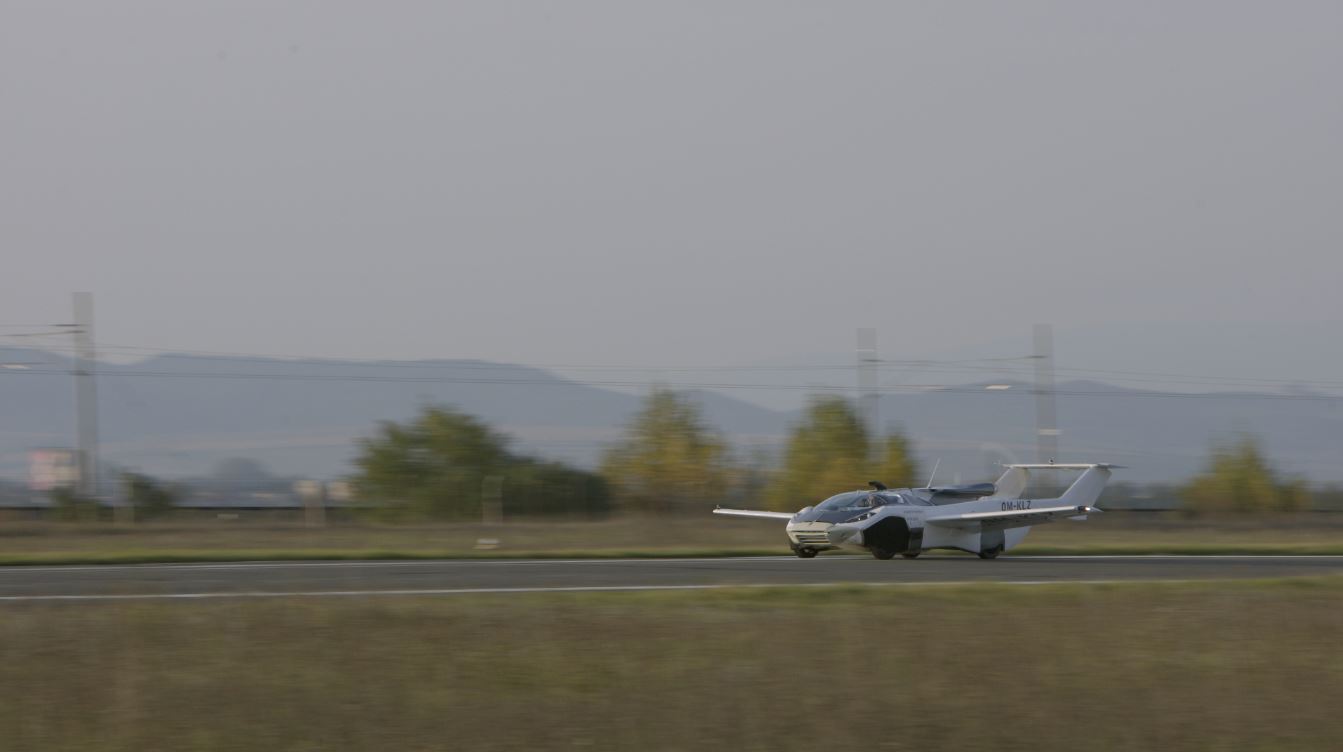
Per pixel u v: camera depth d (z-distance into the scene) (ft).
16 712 119.55
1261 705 129.08
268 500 634.43
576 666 143.95
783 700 126.21
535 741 110.83
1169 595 221.66
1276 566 316.81
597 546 405.59
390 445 636.48
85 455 572.51
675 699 126.31
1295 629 179.01
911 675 139.85
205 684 131.95
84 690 128.67
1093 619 187.11
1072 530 533.96
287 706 122.42
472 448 639.76
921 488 363.15
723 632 169.37
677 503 634.43
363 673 138.51
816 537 345.72
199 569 287.28
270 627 168.04
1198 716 124.06
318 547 384.88
